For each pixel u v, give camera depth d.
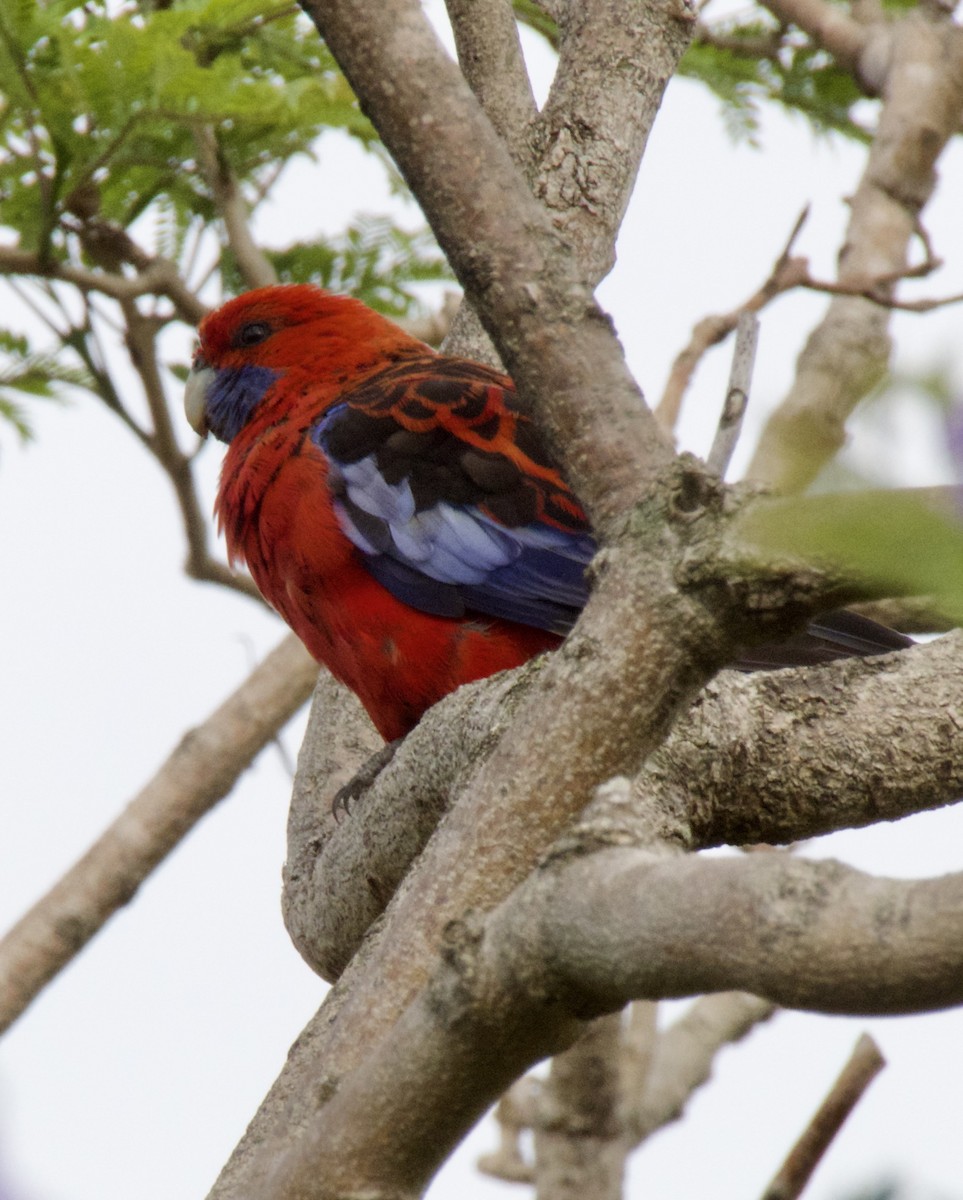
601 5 8.62
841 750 5.83
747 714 5.79
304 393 10.45
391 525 9.26
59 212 10.16
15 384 11.61
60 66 9.53
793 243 11.14
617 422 4.61
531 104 8.65
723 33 12.80
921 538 2.62
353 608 9.28
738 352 5.23
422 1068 3.76
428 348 11.00
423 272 12.09
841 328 11.62
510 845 4.29
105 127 9.66
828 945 3.09
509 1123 11.82
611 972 3.46
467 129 4.79
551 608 9.20
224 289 11.86
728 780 5.73
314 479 9.43
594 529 4.63
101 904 11.47
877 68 12.36
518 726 4.37
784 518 2.99
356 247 12.05
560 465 4.73
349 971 5.11
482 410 9.68
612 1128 10.48
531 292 4.71
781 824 5.87
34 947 11.34
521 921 3.62
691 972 3.30
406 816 6.29
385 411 9.70
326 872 7.00
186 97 9.50
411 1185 3.89
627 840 3.65
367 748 9.27
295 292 10.88
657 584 4.17
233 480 10.15
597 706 4.23
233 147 10.57
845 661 6.12
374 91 4.81
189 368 12.37
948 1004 3.02
